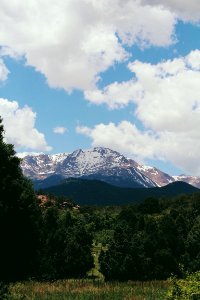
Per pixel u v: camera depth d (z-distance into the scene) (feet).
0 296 58.03
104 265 209.15
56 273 206.18
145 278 204.44
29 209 107.86
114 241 212.23
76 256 219.82
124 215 457.27
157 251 205.57
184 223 260.62
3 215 99.50
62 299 118.52
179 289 55.26
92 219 471.62
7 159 104.63
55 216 233.55
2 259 104.12
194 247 198.90
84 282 168.55
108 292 134.00
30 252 110.01
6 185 101.50
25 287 133.28
